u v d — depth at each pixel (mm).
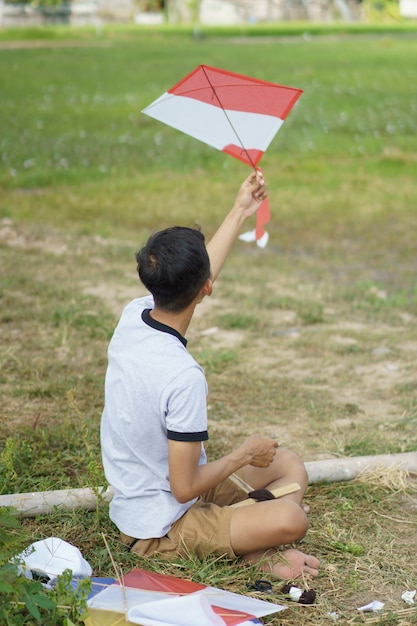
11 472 4000
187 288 3324
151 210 11414
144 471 3451
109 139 15812
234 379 5824
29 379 5680
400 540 3898
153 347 3359
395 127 16891
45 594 3154
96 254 8914
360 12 58281
